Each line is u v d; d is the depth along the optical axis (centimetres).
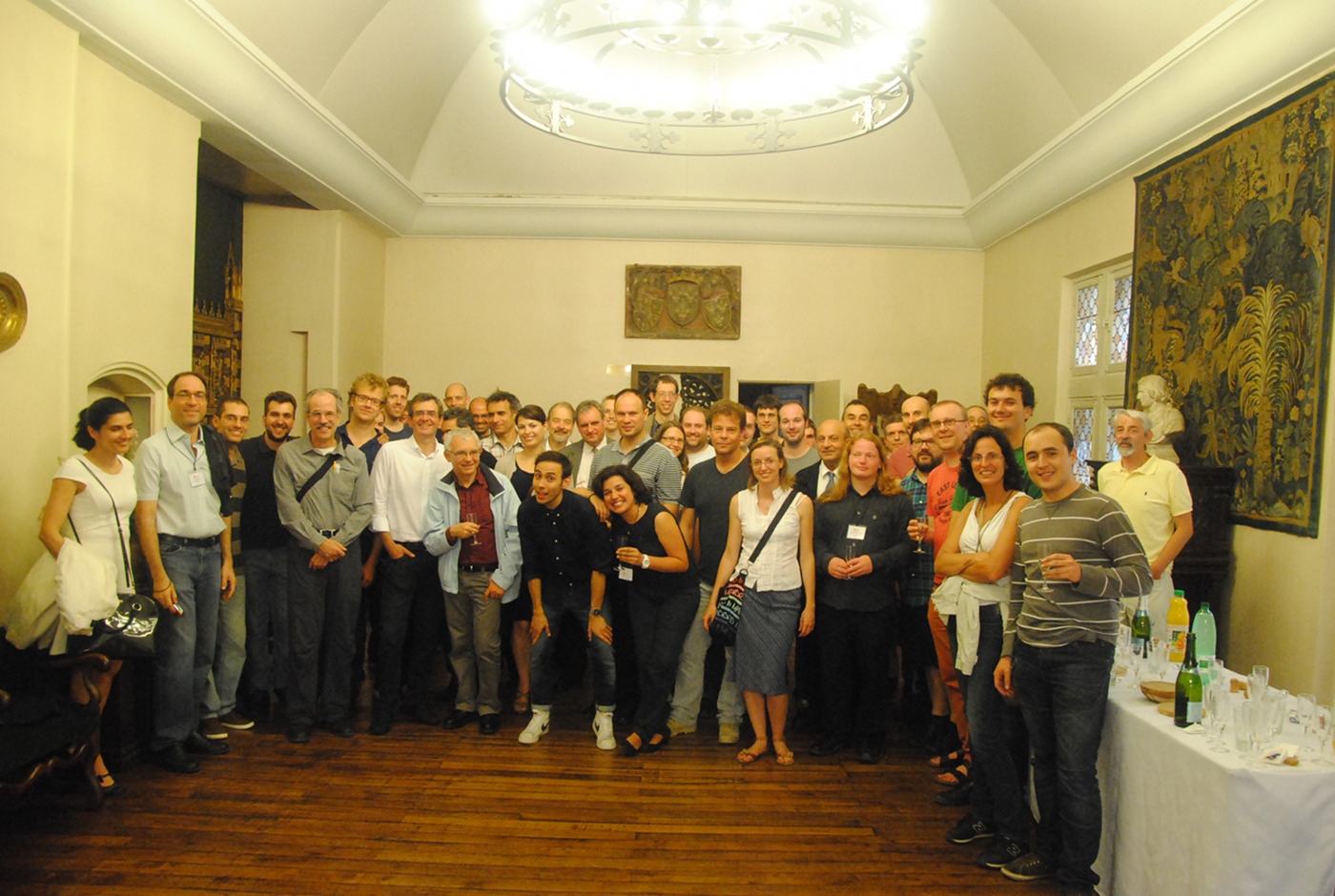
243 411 518
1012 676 346
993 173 832
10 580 414
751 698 478
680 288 956
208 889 332
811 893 339
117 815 392
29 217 423
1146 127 589
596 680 489
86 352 486
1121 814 329
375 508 507
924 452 506
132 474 421
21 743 346
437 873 347
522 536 488
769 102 471
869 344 960
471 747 486
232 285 803
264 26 555
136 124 523
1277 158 487
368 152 754
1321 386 449
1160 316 603
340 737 497
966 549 370
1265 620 492
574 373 959
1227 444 525
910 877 352
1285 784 267
